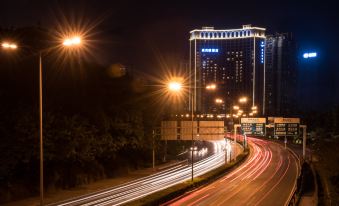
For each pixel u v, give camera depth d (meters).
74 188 52.28
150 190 50.62
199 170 72.19
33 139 43.81
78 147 51.25
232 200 45.28
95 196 46.44
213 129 64.00
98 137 56.25
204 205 42.22
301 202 43.81
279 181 60.47
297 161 86.94
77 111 54.28
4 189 43.62
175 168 75.00
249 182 59.44
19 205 41.59
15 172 47.25
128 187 53.09
